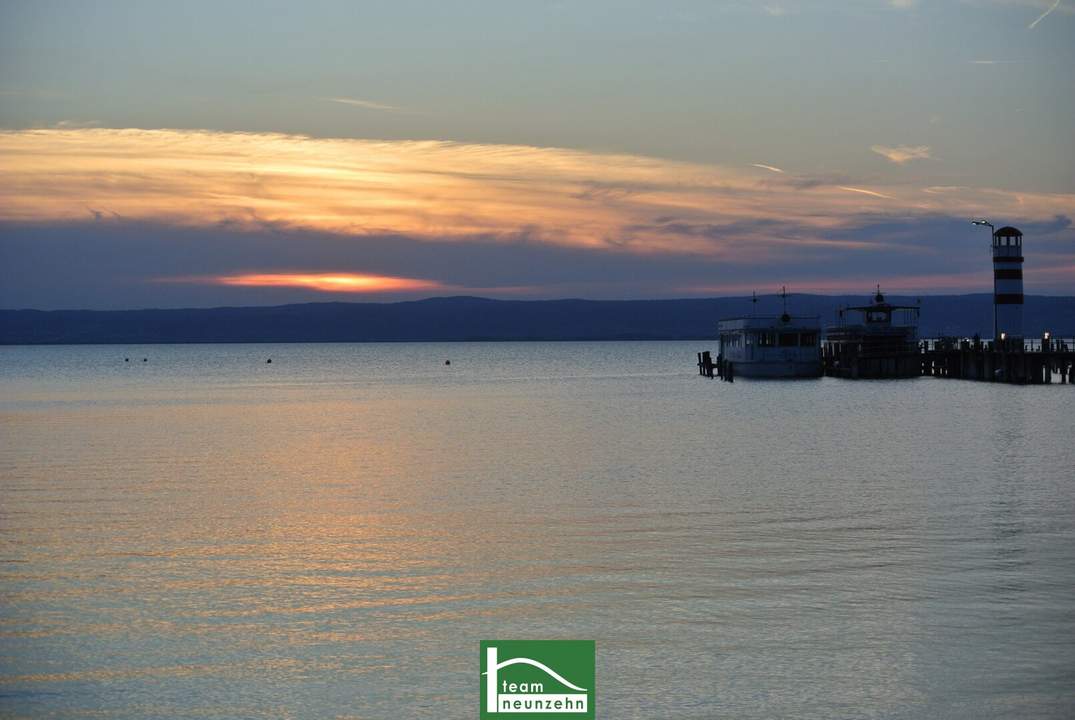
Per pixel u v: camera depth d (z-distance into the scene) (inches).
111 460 2314.2
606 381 5880.9
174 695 866.1
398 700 858.1
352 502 1706.4
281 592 1137.4
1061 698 839.1
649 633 989.8
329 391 5191.9
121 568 1246.3
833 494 1702.8
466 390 5162.4
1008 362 4227.4
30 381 6382.9
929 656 921.5
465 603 1090.7
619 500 1681.8
